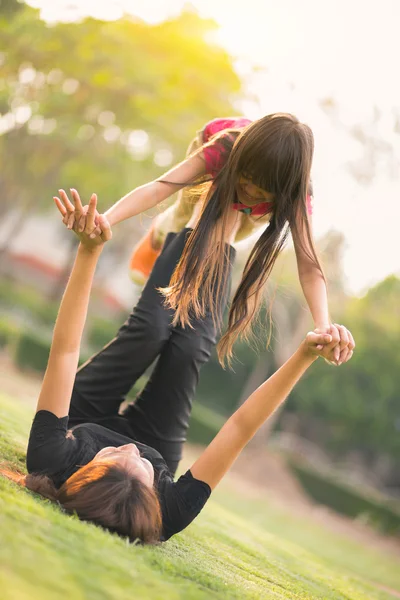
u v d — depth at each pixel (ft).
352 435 123.44
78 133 71.15
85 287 10.69
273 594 10.58
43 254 152.56
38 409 10.89
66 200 10.14
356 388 120.57
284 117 11.73
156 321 13.62
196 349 13.64
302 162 11.64
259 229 14.64
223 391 130.21
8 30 64.34
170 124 70.13
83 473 10.15
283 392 10.84
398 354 114.93
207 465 11.09
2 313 90.12
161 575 8.08
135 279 16.26
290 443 123.44
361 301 112.88
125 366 13.74
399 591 28.71
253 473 81.56
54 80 69.36
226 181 11.98
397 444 119.65
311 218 13.32
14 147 77.30
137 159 76.02
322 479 81.25
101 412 13.87
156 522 10.17
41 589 5.90
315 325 11.89
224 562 12.48
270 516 47.37
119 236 110.93
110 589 6.57
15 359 76.79
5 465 11.91
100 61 67.46
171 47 68.95
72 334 10.80
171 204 16.52
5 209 95.04
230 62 70.13
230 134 13.14
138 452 10.76
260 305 13.21
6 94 67.97
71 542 7.71
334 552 39.81
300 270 12.60
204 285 12.96
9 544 6.75
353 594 16.88
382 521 75.82
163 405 13.70
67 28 65.87
